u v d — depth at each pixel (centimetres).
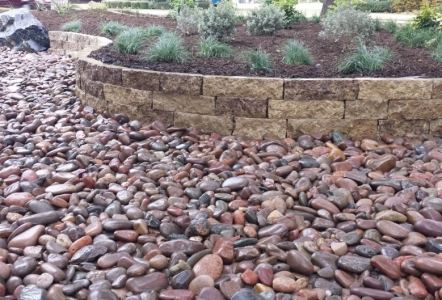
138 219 313
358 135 484
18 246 287
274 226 309
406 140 475
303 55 555
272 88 473
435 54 582
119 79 530
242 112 486
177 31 866
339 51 629
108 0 2403
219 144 454
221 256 278
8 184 374
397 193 361
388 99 474
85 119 529
